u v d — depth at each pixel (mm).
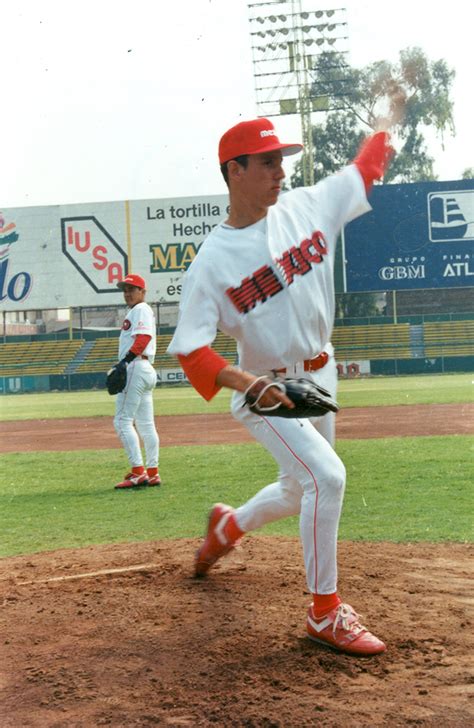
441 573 3850
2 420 17844
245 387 2615
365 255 28859
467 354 34125
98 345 36656
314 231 2916
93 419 17484
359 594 3471
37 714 2398
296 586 3572
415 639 2896
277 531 5188
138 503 6441
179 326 2785
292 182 35656
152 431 7340
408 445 9789
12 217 31234
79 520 5801
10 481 8102
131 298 7160
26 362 36562
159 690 2520
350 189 3041
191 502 6395
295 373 2898
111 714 2377
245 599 3371
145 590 3553
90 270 31266
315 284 2855
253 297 2797
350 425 12969
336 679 2572
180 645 2857
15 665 2766
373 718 2291
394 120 3232
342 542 4625
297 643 2861
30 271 31406
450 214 28594
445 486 6684
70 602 3428
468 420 13234
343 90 29000
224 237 2848
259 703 2404
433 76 35031
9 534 5355
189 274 2846
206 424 14539
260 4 28297
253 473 7938
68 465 9398
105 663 2734
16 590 3697
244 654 2768
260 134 2801
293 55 28766
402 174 36281
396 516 5453
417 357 34000
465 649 2801
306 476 2820
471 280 28609
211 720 2314
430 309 37625
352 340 34625
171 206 30828
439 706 2359
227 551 3607
